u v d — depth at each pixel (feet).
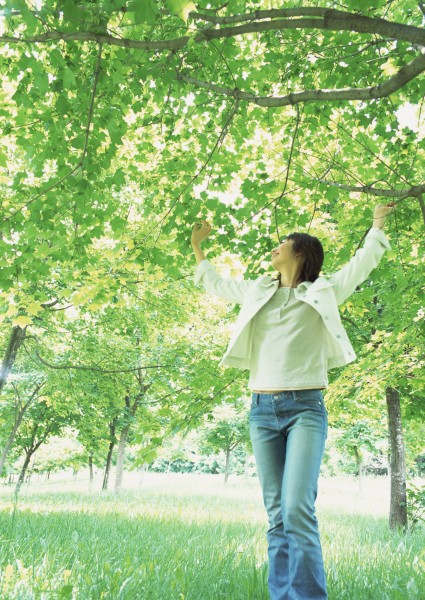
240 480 135.95
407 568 13.84
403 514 33.09
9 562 12.29
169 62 12.05
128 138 22.12
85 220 17.28
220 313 40.19
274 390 8.21
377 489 106.93
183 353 35.53
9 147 24.68
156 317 42.04
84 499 49.49
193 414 16.43
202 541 19.49
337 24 8.00
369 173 19.54
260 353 8.73
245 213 18.22
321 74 17.38
